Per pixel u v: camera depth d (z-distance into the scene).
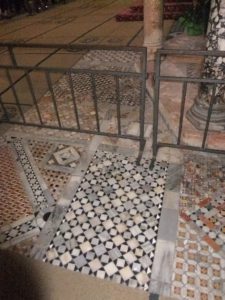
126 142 2.62
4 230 1.88
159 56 1.78
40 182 2.26
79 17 9.50
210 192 2.04
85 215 1.94
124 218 1.90
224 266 1.57
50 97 3.63
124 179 2.22
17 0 10.80
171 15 7.36
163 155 2.41
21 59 5.36
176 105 2.98
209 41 2.24
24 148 2.67
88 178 2.26
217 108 2.45
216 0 2.05
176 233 1.76
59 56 5.29
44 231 1.85
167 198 2.02
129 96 3.44
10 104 3.60
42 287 1.54
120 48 1.91
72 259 1.67
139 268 1.59
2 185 2.26
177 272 1.55
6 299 1.50
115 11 10.00
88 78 4.04
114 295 1.48
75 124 2.99
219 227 1.78
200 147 2.28
